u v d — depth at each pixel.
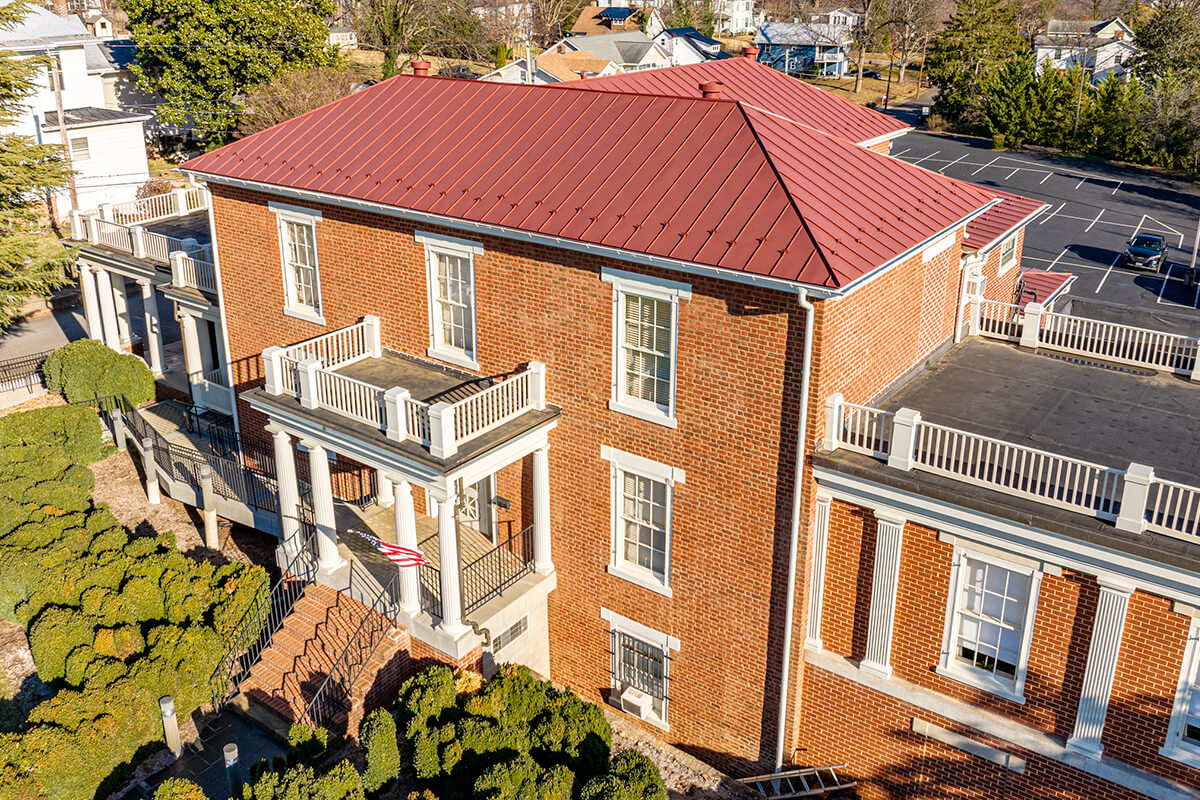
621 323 17.61
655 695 19.75
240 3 62.50
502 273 19.08
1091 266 54.28
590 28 136.62
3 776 16.75
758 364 16.11
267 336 25.02
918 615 16.20
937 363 21.09
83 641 20.20
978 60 89.94
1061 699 15.13
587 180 18.47
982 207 19.42
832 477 16.03
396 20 108.31
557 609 20.88
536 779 15.91
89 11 123.44
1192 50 85.69
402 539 19.16
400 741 18.45
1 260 34.66
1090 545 13.85
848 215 16.75
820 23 129.50
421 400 19.67
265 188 22.42
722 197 16.94
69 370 31.33
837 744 17.77
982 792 16.25
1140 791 14.53
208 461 26.73
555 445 19.53
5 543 23.27
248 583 21.28
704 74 29.25
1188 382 19.91
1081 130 81.31
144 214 34.72
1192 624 13.52
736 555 17.47
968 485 15.07
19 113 39.44
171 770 18.78
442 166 20.45
